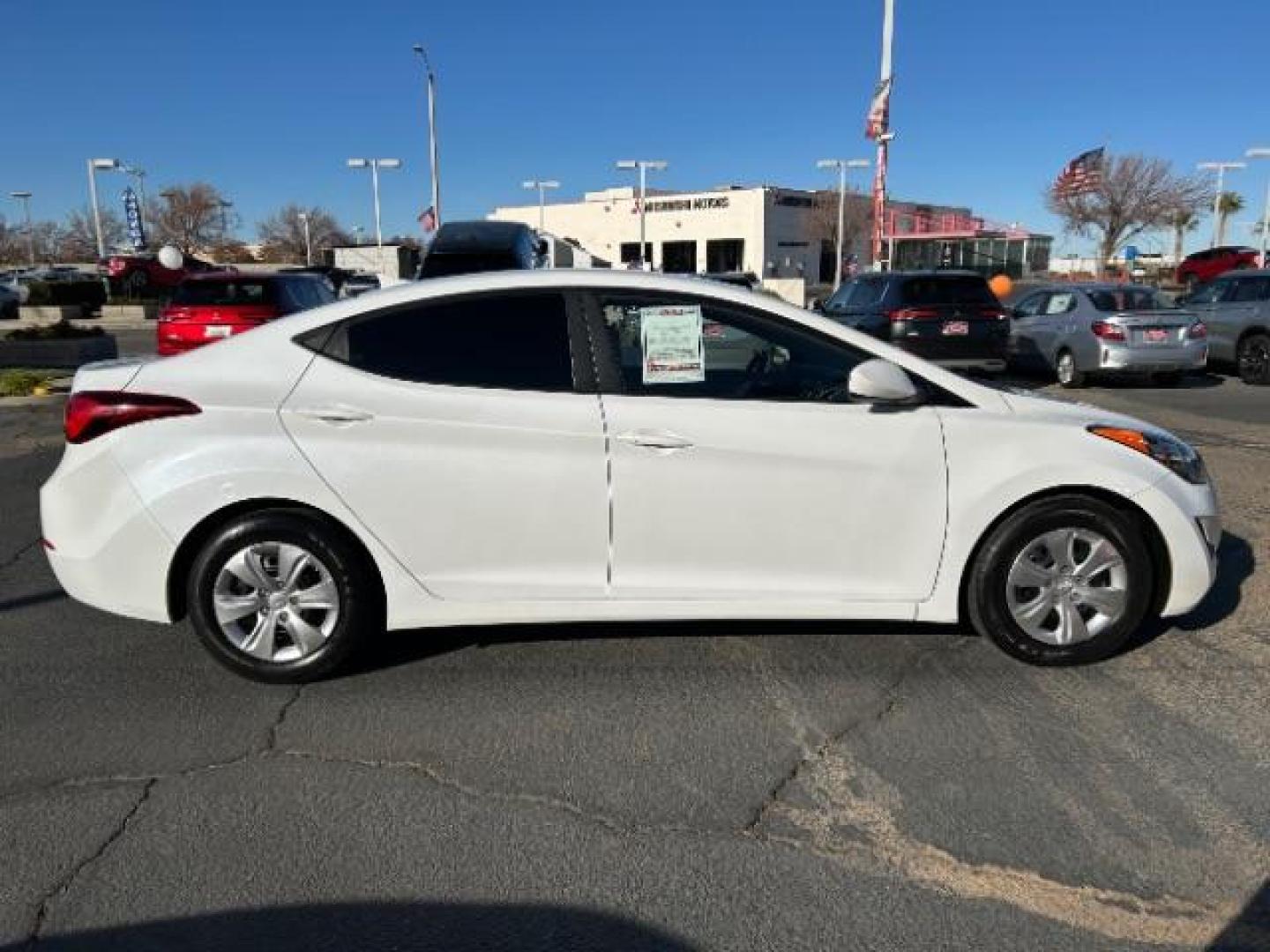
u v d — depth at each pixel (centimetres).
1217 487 703
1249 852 279
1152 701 371
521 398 376
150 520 370
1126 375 1302
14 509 680
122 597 378
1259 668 398
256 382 376
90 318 2700
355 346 381
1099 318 1278
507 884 268
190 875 271
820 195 6462
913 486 382
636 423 374
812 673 398
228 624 381
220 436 370
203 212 5981
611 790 314
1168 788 311
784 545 383
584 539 379
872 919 253
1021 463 383
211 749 340
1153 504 386
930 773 322
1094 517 386
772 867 274
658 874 271
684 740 346
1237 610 461
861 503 382
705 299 385
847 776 321
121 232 6938
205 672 404
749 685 388
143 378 379
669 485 376
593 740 345
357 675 399
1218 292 1437
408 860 278
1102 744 339
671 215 6869
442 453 372
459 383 378
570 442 374
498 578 382
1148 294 1312
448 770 327
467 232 1473
